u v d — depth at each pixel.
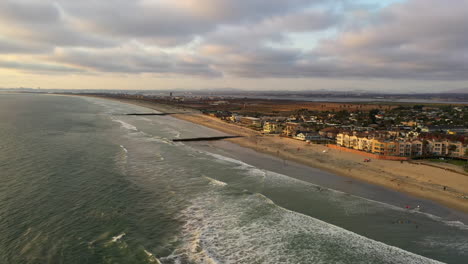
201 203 51.25
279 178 67.44
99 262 33.53
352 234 42.50
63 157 74.94
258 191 58.47
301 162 84.75
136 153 85.50
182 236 40.44
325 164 82.31
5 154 75.25
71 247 35.94
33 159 71.69
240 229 42.91
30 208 45.38
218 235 41.16
